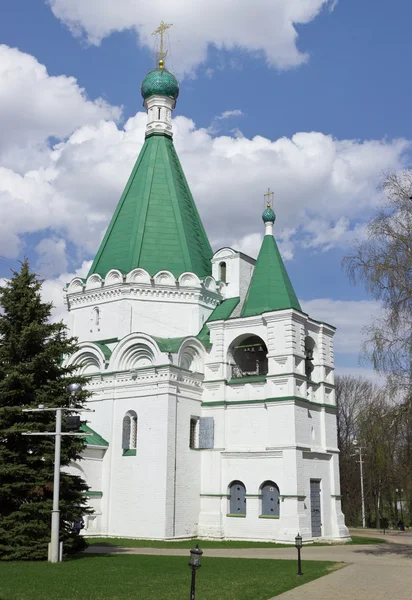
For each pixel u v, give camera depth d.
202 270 54.59
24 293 32.94
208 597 20.88
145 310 50.91
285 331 46.66
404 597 21.25
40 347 32.69
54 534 29.22
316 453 46.84
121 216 55.72
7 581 23.20
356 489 91.25
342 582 24.66
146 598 20.42
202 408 48.56
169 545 40.69
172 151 59.81
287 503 43.62
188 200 58.00
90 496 45.12
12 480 30.53
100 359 48.78
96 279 52.78
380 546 43.91
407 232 33.91
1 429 30.86
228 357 49.25
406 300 32.66
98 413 48.09
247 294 50.84
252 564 30.34
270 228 53.00
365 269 33.72
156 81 60.91
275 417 45.59
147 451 44.91
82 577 24.59
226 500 46.28
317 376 50.22
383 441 32.97
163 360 45.69
